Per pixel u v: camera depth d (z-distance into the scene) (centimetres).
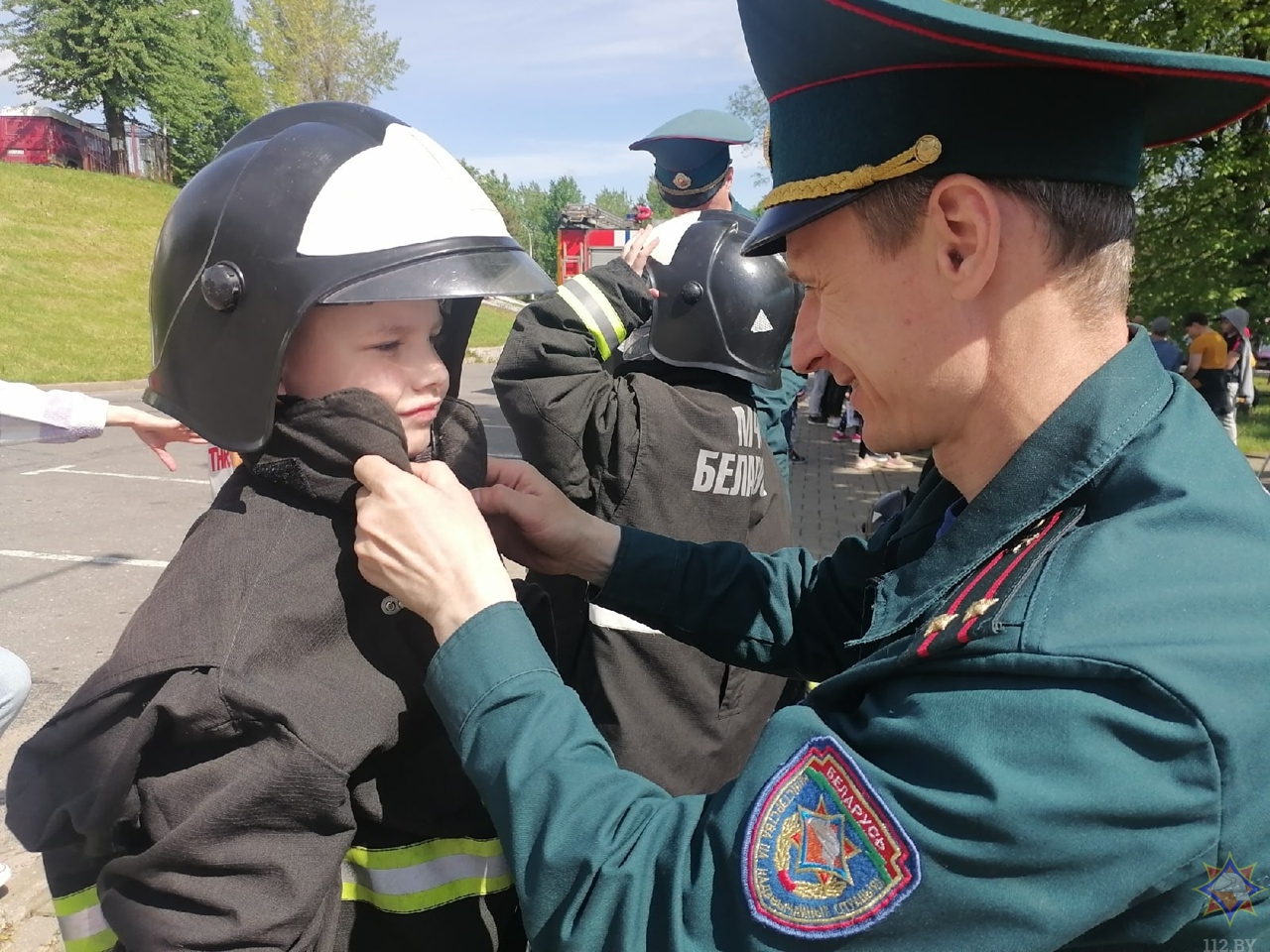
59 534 549
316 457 111
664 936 88
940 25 84
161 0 3522
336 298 106
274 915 101
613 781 96
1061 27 887
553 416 194
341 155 113
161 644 102
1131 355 96
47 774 106
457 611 103
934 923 79
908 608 100
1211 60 86
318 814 104
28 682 217
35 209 2259
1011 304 94
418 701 115
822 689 99
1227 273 986
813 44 96
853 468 969
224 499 117
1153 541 85
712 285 206
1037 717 78
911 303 97
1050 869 76
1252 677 78
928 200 93
